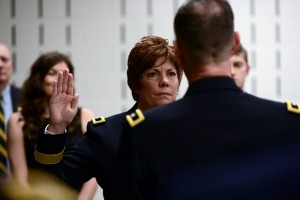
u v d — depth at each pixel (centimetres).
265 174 139
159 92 230
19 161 337
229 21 151
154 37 237
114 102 559
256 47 560
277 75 560
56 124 200
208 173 139
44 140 198
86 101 559
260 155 141
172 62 230
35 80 349
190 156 141
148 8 562
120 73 560
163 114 150
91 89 559
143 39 236
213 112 149
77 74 560
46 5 565
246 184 137
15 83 565
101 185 211
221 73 154
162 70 229
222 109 150
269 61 560
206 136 144
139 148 145
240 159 140
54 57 353
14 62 565
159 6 561
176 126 147
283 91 562
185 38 151
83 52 562
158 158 143
